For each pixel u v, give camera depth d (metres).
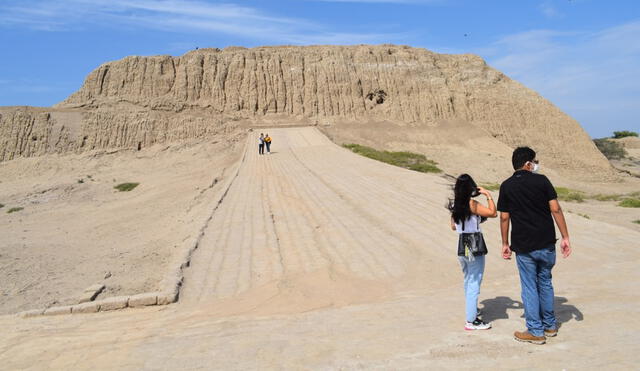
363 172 27.50
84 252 17.97
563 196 33.47
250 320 7.57
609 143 90.19
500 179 45.09
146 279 12.23
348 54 71.00
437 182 23.31
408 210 17.09
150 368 5.33
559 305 6.80
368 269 10.98
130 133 55.41
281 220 16.77
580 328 5.62
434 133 62.16
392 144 57.66
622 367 4.25
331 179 25.50
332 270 10.95
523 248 5.38
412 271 10.66
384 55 71.75
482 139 61.38
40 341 7.09
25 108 57.72
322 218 16.69
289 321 7.28
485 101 69.44
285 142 45.56
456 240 13.04
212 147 49.97
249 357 5.44
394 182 23.62
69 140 54.19
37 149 53.09
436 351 5.17
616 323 5.67
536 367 4.51
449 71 73.69
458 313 6.89
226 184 26.02
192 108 61.59
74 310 9.53
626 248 11.54
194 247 13.41
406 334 5.94
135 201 31.77
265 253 12.63
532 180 5.41
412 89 68.44
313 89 66.00
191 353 5.75
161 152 51.38
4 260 16.61
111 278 13.09
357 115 65.06
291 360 5.24
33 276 14.39
